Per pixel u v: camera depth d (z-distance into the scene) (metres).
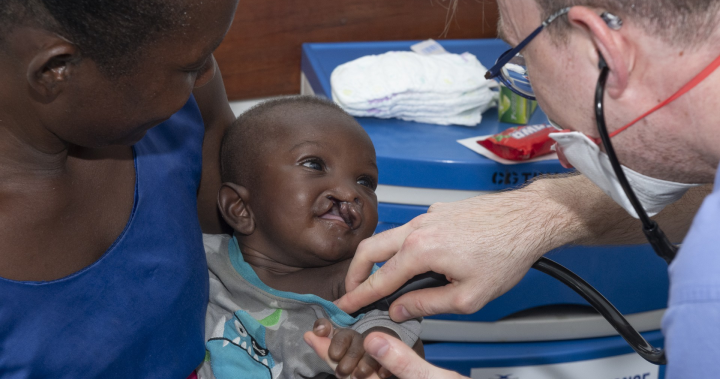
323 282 0.89
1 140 0.57
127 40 0.50
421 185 1.27
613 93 0.59
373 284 0.80
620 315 0.80
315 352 0.81
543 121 1.49
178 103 0.57
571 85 0.63
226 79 1.74
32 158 0.58
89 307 0.62
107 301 0.63
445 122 1.44
